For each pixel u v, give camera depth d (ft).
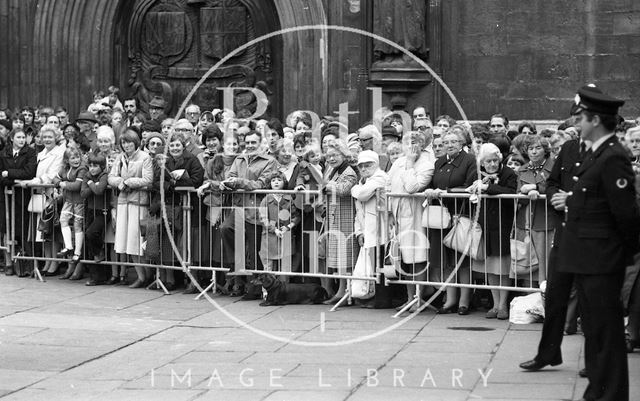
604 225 26.21
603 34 58.03
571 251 26.48
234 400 26.78
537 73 58.90
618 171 25.96
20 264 48.37
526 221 37.45
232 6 64.95
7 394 27.91
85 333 36.01
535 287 37.88
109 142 45.47
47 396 27.66
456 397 26.91
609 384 25.94
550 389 27.66
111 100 58.90
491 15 59.36
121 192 44.57
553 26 58.65
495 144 41.45
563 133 39.22
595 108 26.30
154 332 36.19
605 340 26.00
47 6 64.49
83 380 29.43
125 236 44.60
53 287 45.37
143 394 27.61
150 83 65.72
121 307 40.86
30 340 34.91
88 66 65.05
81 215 46.24
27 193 48.11
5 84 64.90
